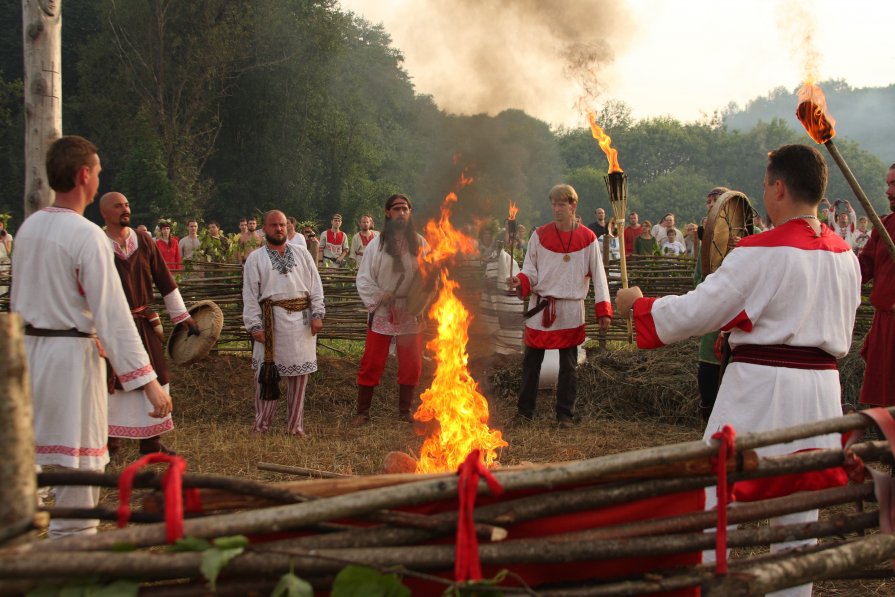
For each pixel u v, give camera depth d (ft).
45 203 17.34
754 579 7.02
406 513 6.71
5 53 125.80
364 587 6.23
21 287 10.65
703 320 9.51
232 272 27.66
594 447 19.98
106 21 108.47
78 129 113.70
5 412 5.76
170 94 106.73
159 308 25.95
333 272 28.53
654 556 7.25
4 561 5.62
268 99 111.86
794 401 9.34
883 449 8.25
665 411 23.18
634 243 44.55
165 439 20.17
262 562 6.22
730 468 7.29
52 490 15.53
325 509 6.34
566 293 21.76
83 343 10.71
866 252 15.65
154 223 99.81
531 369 22.34
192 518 6.50
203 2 106.83
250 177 113.70
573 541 6.85
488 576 6.94
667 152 261.24
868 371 15.57
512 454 19.19
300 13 111.65
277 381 20.85
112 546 6.00
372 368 22.66
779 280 9.33
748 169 259.80
